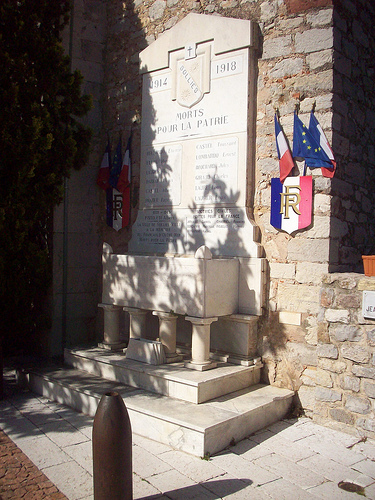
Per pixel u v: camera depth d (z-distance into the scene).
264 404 5.08
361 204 6.36
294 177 5.68
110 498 3.38
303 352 5.57
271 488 3.84
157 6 7.29
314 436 4.88
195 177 6.55
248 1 6.20
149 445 4.62
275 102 5.93
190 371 5.47
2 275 6.15
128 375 5.78
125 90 7.66
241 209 6.05
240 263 5.96
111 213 7.73
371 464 4.30
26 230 6.32
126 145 7.60
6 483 3.92
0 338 6.16
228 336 5.99
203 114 6.46
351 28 5.98
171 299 5.77
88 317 7.79
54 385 6.02
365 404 4.84
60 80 6.61
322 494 3.77
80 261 7.69
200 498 3.66
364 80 6.38
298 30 5.77
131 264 6.31
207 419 4.57
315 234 5.56
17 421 5.31
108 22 7.98
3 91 5.85
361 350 4.87
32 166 5.99
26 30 6.23
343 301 5.00
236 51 6.12
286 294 5.74
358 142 6.23
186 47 6.61
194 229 6.54
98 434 3.40
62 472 4.12
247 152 6.03
